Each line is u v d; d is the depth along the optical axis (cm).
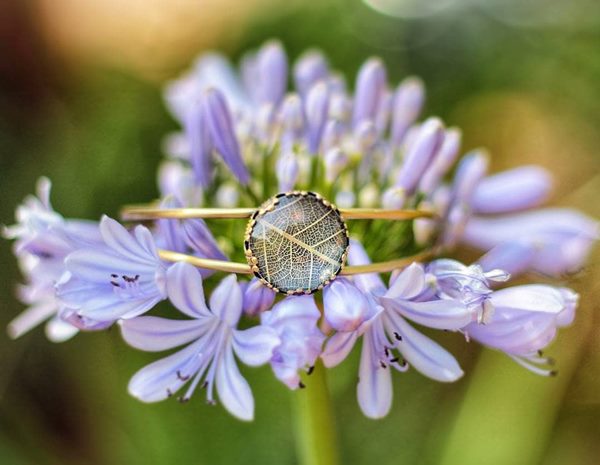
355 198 37
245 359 31
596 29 57
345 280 32
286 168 34
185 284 31
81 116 59
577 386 50
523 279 45
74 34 61
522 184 39
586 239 39
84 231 34
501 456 42
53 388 53
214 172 37
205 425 45
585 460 48
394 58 58
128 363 46
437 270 32
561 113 59
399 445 46
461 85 58
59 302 32
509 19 58
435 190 38
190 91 42
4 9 60
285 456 45
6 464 44
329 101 36
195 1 61
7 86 64
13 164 58
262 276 32
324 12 59
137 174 55
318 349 31
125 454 44
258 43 60
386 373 32
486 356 45
